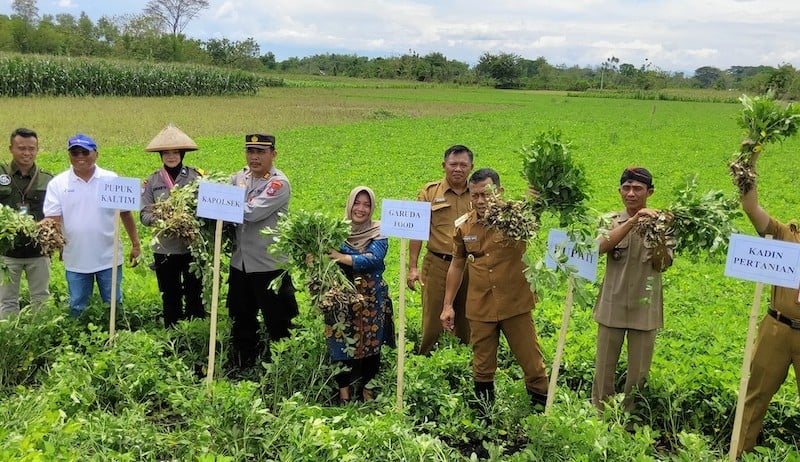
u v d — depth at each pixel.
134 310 7.54
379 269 6.01
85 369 5.63
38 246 6.91
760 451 4.67
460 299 7.06
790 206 16.28
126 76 44.69
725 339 7.21
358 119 38.88
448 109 51.06
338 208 14.37
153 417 5.55
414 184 17.80
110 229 7.21
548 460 4.64
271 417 4.91
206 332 6.70
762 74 62.91
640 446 4.61
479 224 5.57
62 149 21.02
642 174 5.22
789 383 6.04
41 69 38.47
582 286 4.93
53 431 4.51
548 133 4.99
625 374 6.20
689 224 5.03
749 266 4.55
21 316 6.45
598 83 113.31
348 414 5.29
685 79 130.62
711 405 5.54
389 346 6.36
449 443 5.40
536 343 5.79
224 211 5.67
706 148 29.02
